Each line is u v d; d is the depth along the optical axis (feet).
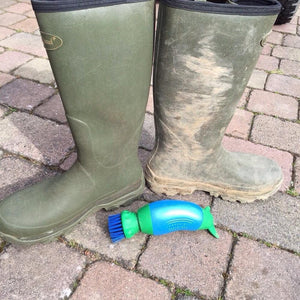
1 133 4.78
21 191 3.29
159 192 3.95
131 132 3.04
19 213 3.06
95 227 3.53
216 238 3.51
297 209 3.93
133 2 2.17
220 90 2.83
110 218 3.40
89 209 3.46
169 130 3.30
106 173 3.25
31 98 5.61
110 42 2.24
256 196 3.84
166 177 3.72
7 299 2.86
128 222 3.23
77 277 3.07
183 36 2.53
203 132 3.23
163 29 2.62
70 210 3.20
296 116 5.68
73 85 2.39
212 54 2.57
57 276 3.07
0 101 5.47
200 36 2.49
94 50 2.23
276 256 3.37
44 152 4.50
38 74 6.32
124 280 3.08
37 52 7.09
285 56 7.68
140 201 3.90
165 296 2.98
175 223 3.25
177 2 2.37
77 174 3.15
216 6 2.32
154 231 3.25
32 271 3.09
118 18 2.16
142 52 2.46
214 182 3.79
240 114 5.63
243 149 4.84
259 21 2.45
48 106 5.45
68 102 2.52
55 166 4.29
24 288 2.95
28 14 8.87
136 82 2.61
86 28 2.11
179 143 3.39
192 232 3.55
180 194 3.98
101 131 2.81
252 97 6.11
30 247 3.29
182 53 2.63
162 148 3.59
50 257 3.22
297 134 5.24
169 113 3.14
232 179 3.72
